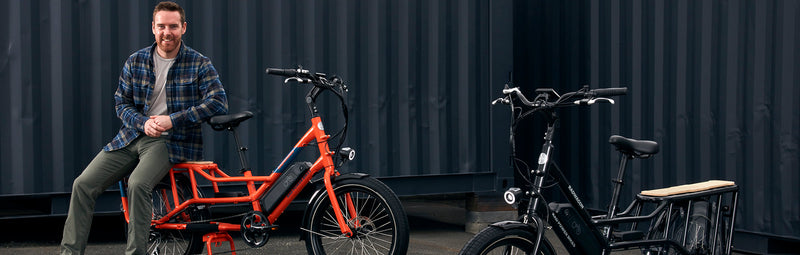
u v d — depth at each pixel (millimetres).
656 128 5945
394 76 6281
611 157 6359
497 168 6609
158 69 4512
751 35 5273
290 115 6008
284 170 4648
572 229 3701
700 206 4441
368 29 6191
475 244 3387
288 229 6641
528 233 3531
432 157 6414
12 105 5371
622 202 6289
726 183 4527
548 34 7004
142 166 4375
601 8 6422
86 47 5508
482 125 6586
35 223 6699
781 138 5121
